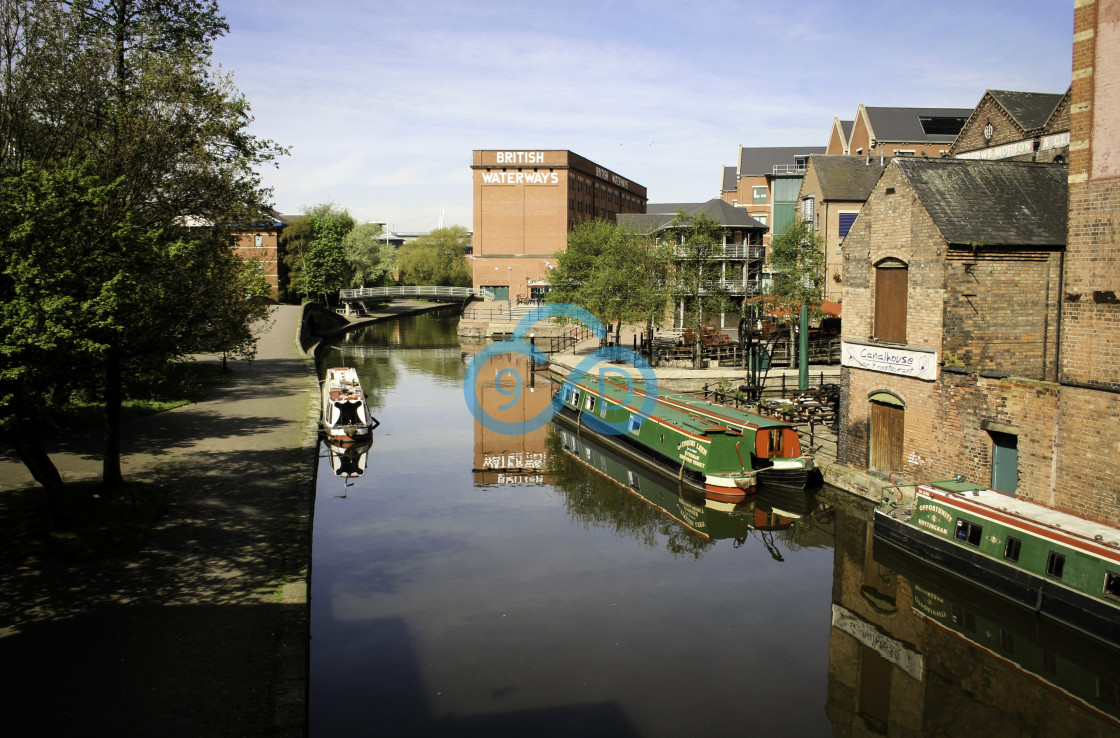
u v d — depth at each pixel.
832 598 15.30
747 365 32.47
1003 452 16.17
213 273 16.47
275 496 17.20
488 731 10.61
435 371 46.28
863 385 20.16
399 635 13.44
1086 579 12.53
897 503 17.31
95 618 11.24
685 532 19.20
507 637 13.45
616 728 10.74
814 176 44.41
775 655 12.98
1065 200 18.50
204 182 18.02
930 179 18.27
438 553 17.48
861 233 19.97
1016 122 29.95
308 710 11.05
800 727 10.88
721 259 39.84
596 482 23.92
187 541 14.38
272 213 20.75
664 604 14.89
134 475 18.50
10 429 12.89
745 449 21.89
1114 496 13.84
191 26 22.28
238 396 30.53
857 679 12.24
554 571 16.53
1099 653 12.19
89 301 11.74
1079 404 14.36
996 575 13.96
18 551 13.30
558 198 82.94
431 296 82.75
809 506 20.64
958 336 17.41
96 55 18.02
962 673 12.54
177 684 9.53
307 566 13.62
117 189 13.80
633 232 44.44
